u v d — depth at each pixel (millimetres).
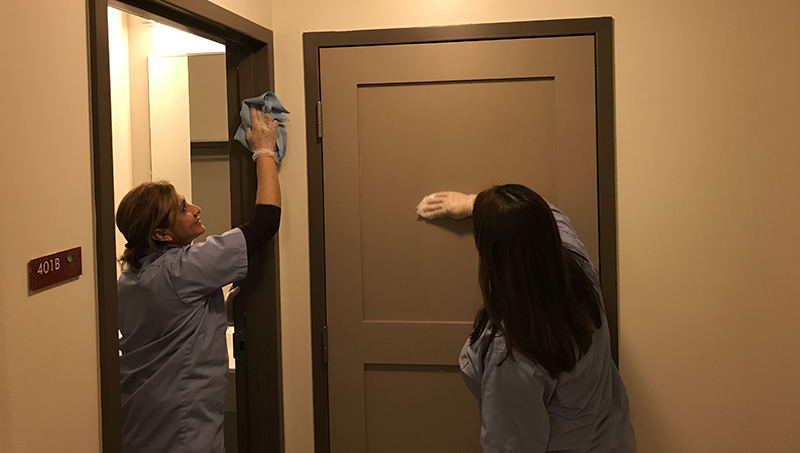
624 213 1783
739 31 1723
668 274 1779
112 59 2322
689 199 1763
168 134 2387
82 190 1132
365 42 1841
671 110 1755
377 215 1872
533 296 1132
